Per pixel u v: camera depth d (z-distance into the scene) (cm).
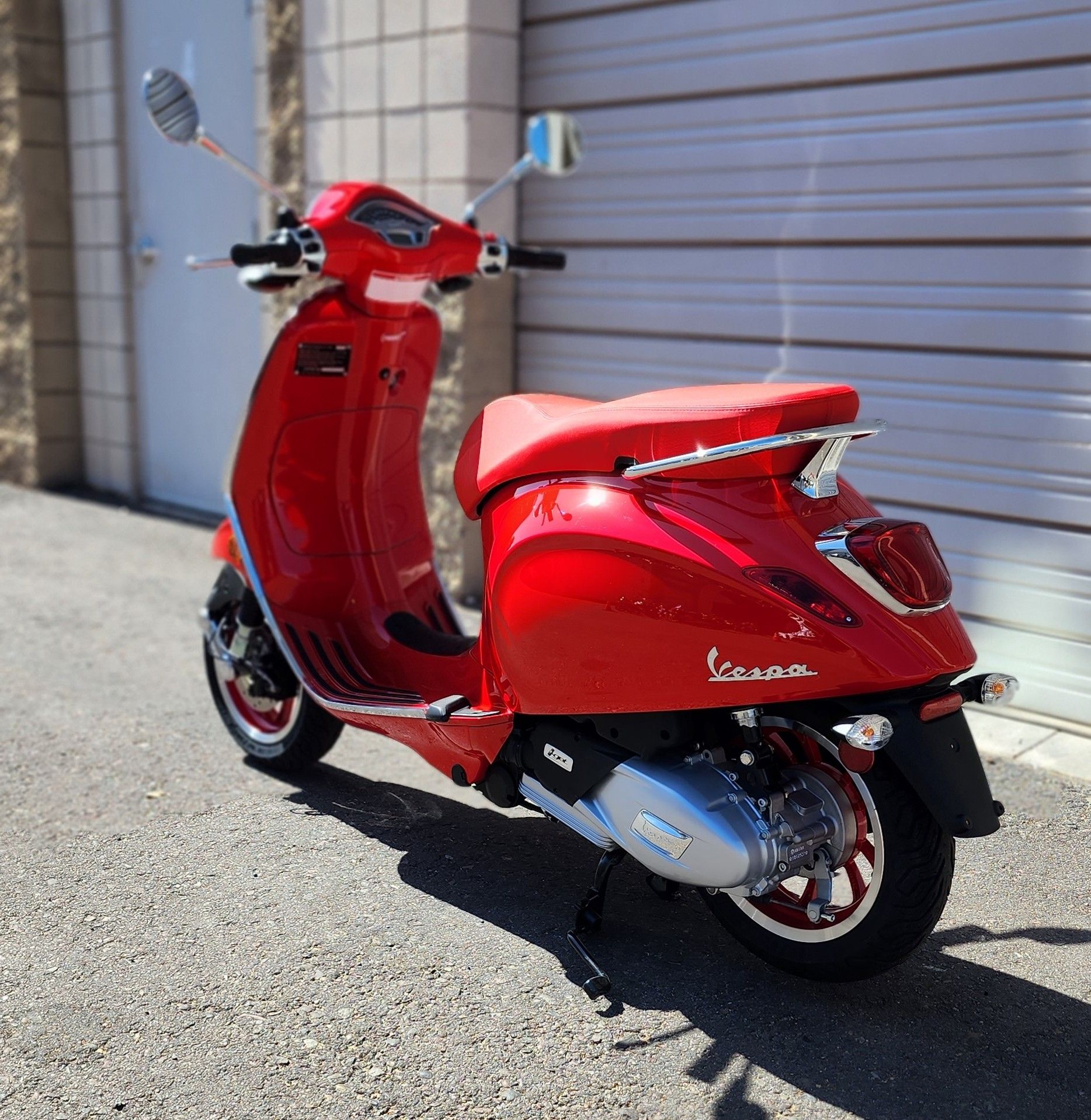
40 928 291
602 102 539
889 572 241
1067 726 425
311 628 358
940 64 430
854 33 450
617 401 274
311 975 272
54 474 846
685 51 504
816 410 252
